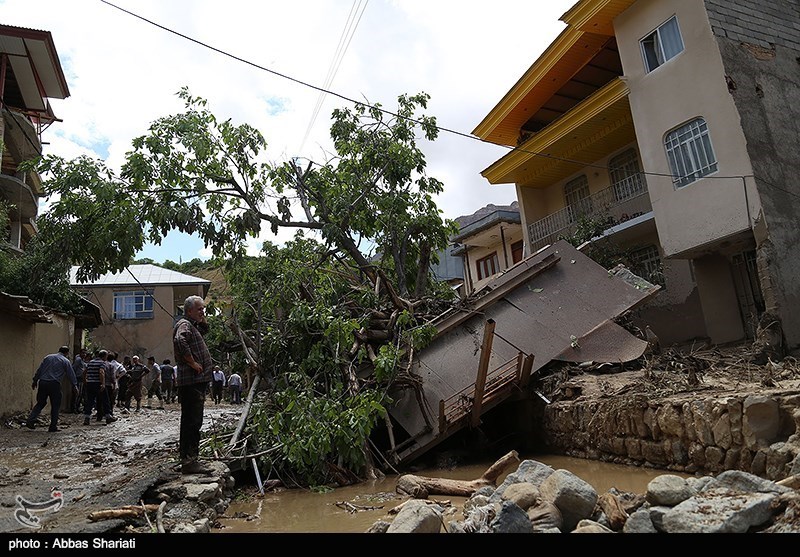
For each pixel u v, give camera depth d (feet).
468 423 28.86
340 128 46.73
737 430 19.07
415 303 36.52
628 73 51.75
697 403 20.74
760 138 43.37
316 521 18.10
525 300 34.96
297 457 23.67
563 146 62.28
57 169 37.99
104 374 45.44
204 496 18.70
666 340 55.26
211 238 39.37
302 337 31.71
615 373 32.04
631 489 19.85
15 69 70.13
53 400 37.99
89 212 37.65
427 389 30.63
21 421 41.75
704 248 46.68
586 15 53.42
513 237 87.56
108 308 104.37
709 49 45.09
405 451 28.04
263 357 32.19
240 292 39.32
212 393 72.18
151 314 104.78
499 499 15.81
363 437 25.13
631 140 60.13
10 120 66.85
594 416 26.40
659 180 48.75
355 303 37.14
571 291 35.06
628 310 33.47
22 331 45.83
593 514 14.44
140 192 38.65
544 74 61.36
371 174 46.32
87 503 16.67
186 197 39.68
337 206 43.93
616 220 59.62
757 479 13.33
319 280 40.14
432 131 47.62
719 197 43.98
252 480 25.66
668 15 48.37
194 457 21.25
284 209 43.42
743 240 45.21
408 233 44.50
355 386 28.48
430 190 46.55
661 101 48.60
